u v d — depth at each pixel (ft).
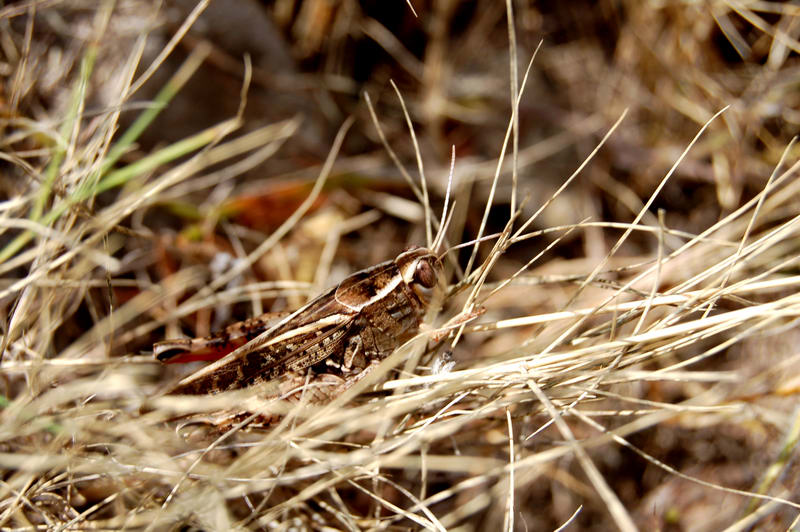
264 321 0.61
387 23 0.77
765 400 0.66
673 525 0.66
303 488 0.61
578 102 0.76
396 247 0.73
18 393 0.62
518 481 0.62
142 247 0.67
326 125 0.74
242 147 0.70
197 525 0.58
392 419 0.60
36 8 0.67
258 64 0.73
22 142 0.65
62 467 0.58
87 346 0.62
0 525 0.57
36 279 0.59
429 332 0.58
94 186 0.61
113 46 0.68
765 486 0.61
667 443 0.67
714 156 0.73
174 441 0.57
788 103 0.72
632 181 0.74
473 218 0.73
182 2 0.70
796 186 0.66
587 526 0.66
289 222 0.65
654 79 0.75
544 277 0.61
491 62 0.77
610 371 0.58
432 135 0.76
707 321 0.57
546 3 0.78
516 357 0.60
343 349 0.60
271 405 0.57
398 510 0.58
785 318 0.67
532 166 0.74
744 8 0.71
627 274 0.70
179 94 0.70
